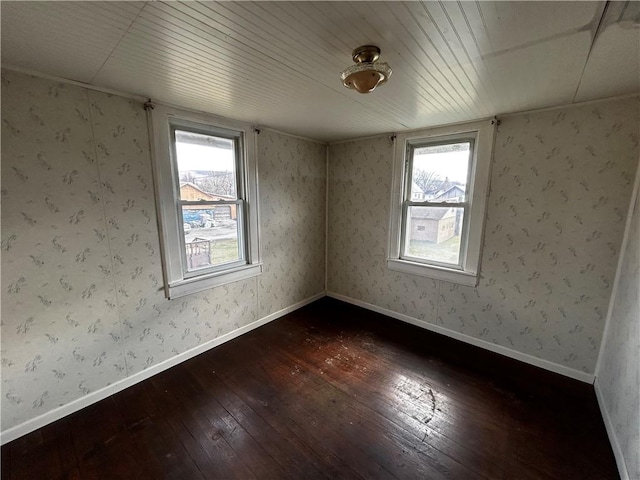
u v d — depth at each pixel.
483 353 2.59
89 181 1.82
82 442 1.65
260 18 1.10
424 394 2.06
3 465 1.51
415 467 1.51
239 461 1.54
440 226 2.90
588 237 2.09
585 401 1.98
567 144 2.10
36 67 1.53
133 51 1.36
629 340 1.61
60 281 1.76
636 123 1.86
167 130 2.16
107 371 2.01
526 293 2.39
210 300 2.62
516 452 1.60
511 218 2.39
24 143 1.57
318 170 3.60
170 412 1.88
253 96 1.96
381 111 2.29
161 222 2.18
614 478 1.46
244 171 2.79
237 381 2.20
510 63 1.45
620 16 1.03
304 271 3.62
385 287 3.37
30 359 1.69
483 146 2.46
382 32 1.19
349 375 2.28
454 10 1.04
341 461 1.54
